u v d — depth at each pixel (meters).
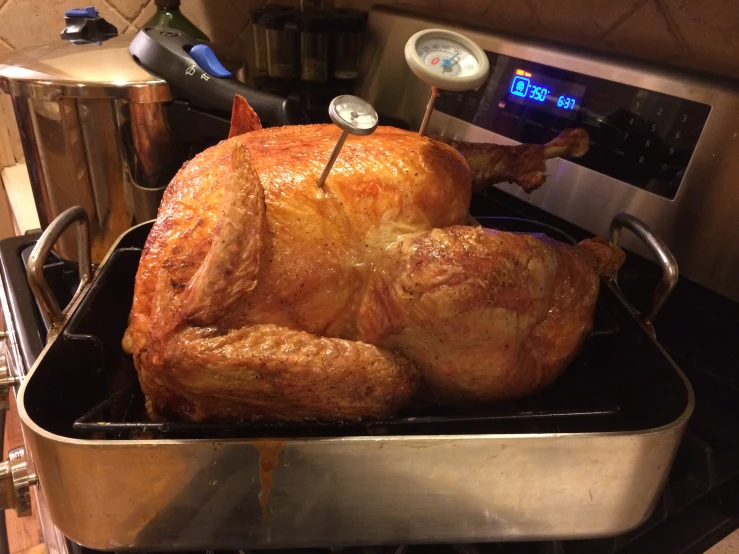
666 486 0.54
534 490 0.46
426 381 0.54
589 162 0.72
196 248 0.50
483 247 0.50
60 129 0.74
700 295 0.65
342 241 0.51
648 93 0.65
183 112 0.78
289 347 0.48
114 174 0.78
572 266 0.54
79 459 0.41
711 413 0.60
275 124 0.75
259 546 0.48
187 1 1.13
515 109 0.79
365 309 0.51
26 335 0.63
